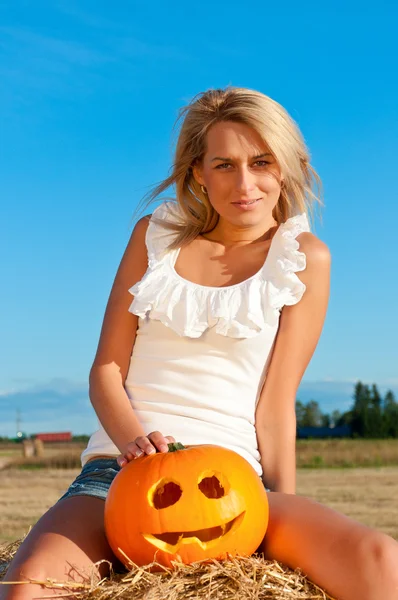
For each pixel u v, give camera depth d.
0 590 2.79
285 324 3.54
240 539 2.81
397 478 22.83
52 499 16.61
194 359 3.37
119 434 3.26
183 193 3.73
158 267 3.54
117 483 2.92
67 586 2.74
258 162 3.48
